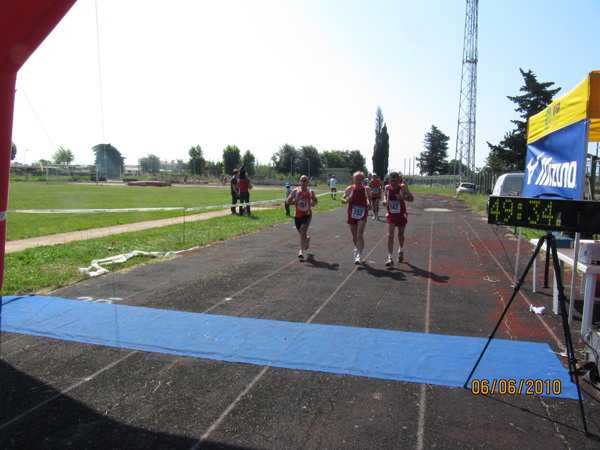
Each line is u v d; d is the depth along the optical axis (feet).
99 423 9.83
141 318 16.65
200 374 12.14
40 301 18.75
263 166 285.64
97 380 11.82
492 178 108.47
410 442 9.05
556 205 11.11
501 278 23.03
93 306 18.15
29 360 13.07
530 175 20.12
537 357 13.01
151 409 10.40
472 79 127.03
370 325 15.87
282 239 37.47
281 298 19.44
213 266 26.22
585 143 13.88
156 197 98.07
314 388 11.30
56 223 47.88
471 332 15.11
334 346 13.91
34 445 9.02
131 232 40.45
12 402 10.72
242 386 11.44
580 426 9.64
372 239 37.47
